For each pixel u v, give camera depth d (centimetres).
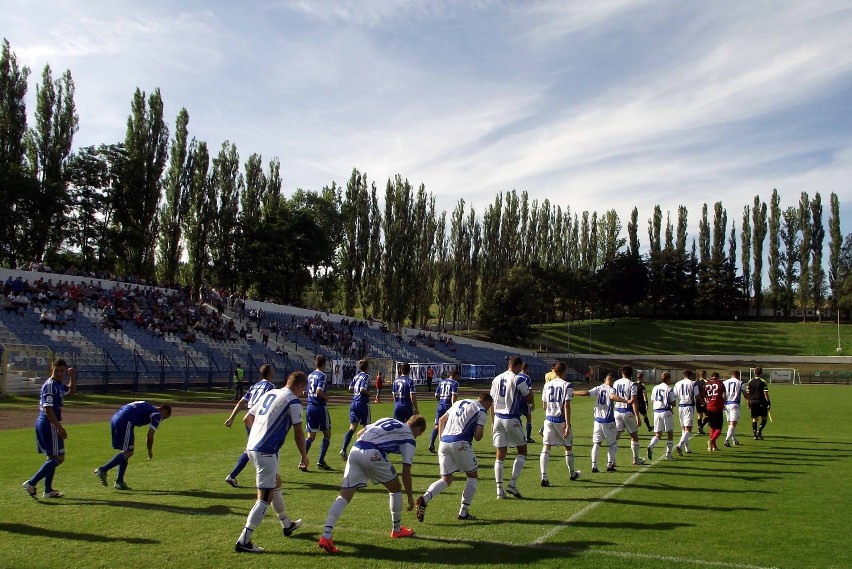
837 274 8875
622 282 9094
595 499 958
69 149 4488
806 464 1352
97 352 3128
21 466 1155
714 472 1237
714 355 7606
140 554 649
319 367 1230
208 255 5516
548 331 8756
